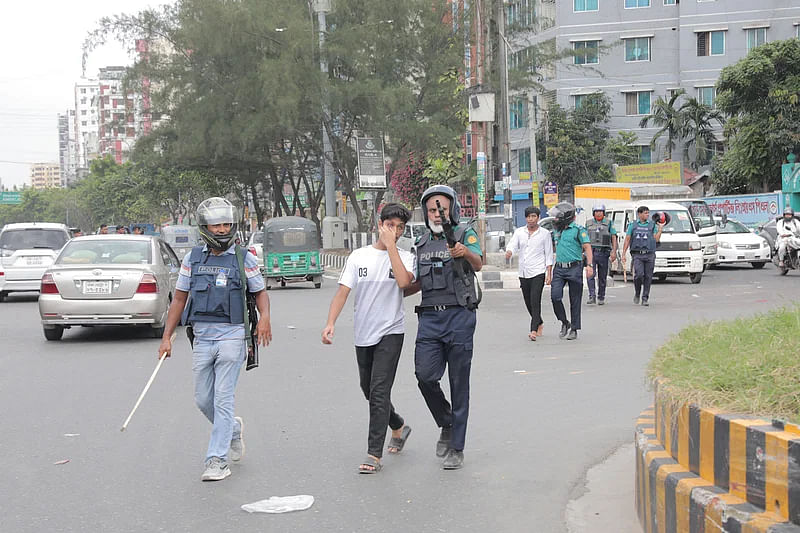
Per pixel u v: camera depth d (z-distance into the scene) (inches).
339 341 538.6
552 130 2148.1
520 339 526.9
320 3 1711.4
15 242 902.4
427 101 1768.0
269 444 285.4
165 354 255.8
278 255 1077.8
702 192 1984.5
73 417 329.7
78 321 546.3
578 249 518.9
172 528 205.3
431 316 251.6
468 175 1802.4
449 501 223.3
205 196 3132.4
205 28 1732.3
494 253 1134.4
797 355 174.2
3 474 253.0
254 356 255.4
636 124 2190.0
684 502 160.1
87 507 221.9
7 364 466.3
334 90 1643.7
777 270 1134.4
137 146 2021.4
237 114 1791.3
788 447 137.0
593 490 229.5
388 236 250.8
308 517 212.1
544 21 2261.3
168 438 294.0
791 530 133.7
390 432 302.0
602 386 368.8
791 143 1619.1
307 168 2102.6
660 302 733.9
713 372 176.4
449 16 1781.5
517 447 275.0
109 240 589.3
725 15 2112.5
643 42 2182.6
